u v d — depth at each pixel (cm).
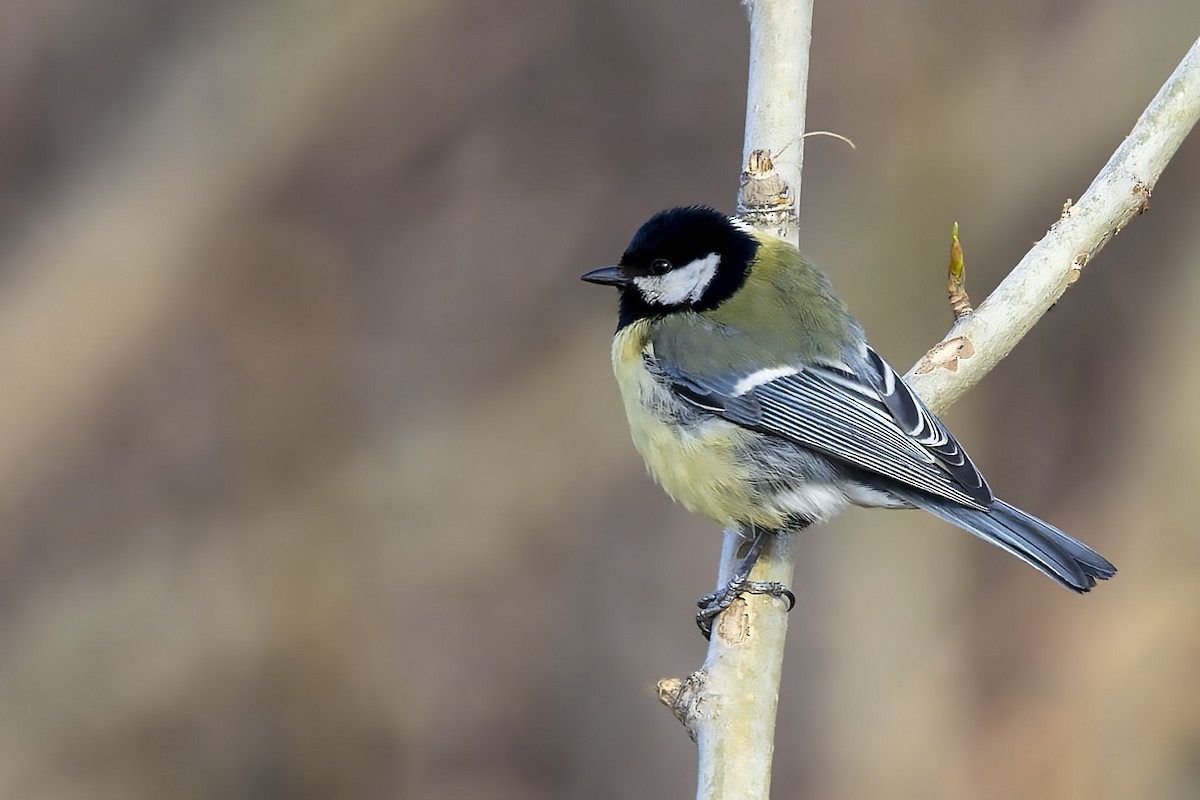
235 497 1400
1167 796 1155
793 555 748
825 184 1430
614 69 1507
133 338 1448
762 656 623
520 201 1499
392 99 1528
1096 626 1225
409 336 1466
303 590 1353
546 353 1452
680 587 1343
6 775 1281
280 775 1291
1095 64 1412
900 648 1267
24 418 1418
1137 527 1269
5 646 1343
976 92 1425
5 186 1530
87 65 1570
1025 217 1395
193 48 1560
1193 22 1393
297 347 1454
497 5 1527
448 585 1361
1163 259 1350
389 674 1319
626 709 1304
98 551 1386
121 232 1488
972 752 1202
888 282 1388
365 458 1417
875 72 1441
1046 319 1355
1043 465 1323
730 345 763
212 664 1323
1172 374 1312
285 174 1513
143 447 1420
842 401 738
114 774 1293
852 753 1235
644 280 798
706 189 1470
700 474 765
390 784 1286
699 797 582
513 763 1291
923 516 1299
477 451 1420
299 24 1543
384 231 1503
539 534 1383
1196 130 1359
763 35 771
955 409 1345
